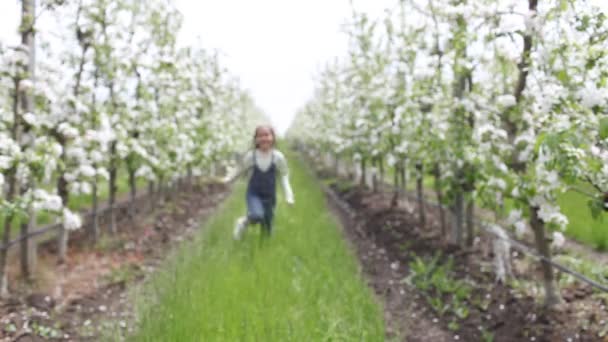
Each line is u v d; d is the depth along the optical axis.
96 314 5.79
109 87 8.64
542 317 5.25
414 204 12.53
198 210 13.82
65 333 5.18
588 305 5.37
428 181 17.42
